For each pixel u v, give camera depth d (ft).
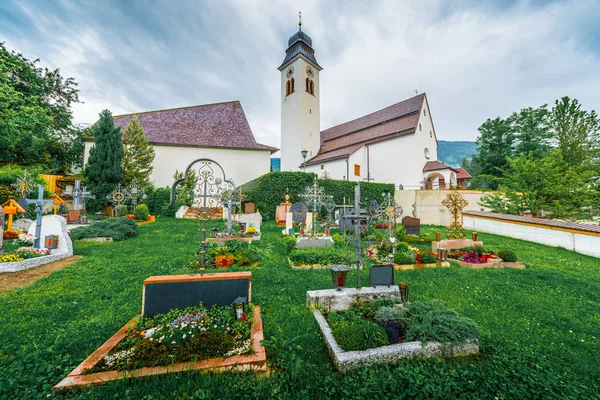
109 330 13.48
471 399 9.34
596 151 66.03
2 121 55.36
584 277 26.20
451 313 14.06
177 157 88.79
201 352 10.79
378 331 12.17
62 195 72.02
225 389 9.26
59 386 8.98
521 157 66.80
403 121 107.45
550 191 58.39
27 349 11.77
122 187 71.36
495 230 57.11
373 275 17.99
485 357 12.18
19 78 73.15
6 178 52.44
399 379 10.27
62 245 28.48
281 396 9.20
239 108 110.63
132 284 20.68
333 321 14.32
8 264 22.79
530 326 15.43
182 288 14.93
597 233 38.40
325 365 11.14
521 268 29.37
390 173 104.47
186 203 70.90
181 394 9.07
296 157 122.42
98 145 68.80
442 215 80.53
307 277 23.90
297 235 41.14
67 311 15.76
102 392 8.87
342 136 133.18
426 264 28.53
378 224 58.70
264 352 11.12
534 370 10.99
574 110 69.46
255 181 72.79
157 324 13.37
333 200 70.95
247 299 15.52
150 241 37.88
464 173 121.90
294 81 125.39
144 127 92.22
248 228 43.09
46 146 80.53
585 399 9.45
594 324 15.89
